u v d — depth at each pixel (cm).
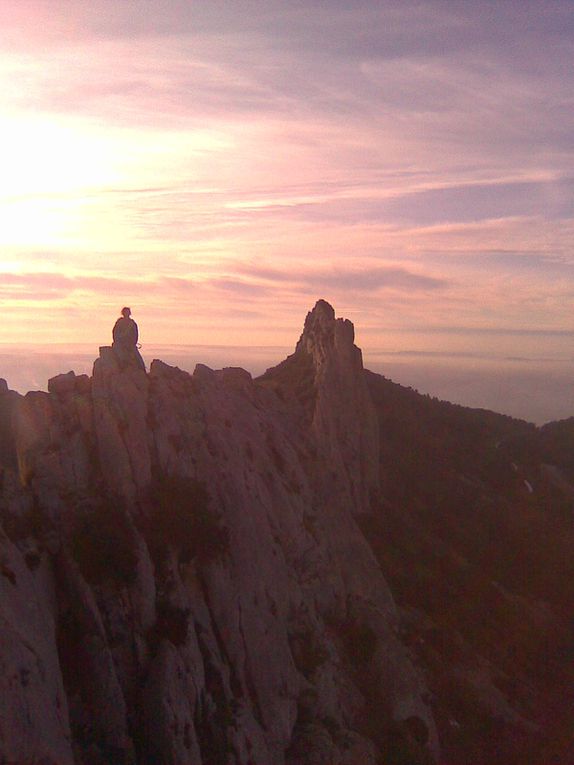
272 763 1809
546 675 2950
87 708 1588
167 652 1673
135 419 2020
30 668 1382
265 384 3459
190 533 1944
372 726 2169
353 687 2252
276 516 2380
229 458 2211
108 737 1578
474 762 2309
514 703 2675
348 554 2809
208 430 2227
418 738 2244
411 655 2572
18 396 2398
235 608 1947
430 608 3016
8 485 1758
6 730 1273
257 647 1952
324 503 2930
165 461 2036
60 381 2114
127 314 2220
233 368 3131
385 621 2578
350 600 2592
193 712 1683
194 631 1788
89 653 1612
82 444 1970
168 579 1812
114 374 2072
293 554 2391
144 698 1625
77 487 1902
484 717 2506
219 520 2050
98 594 1694
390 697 2303
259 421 2717
